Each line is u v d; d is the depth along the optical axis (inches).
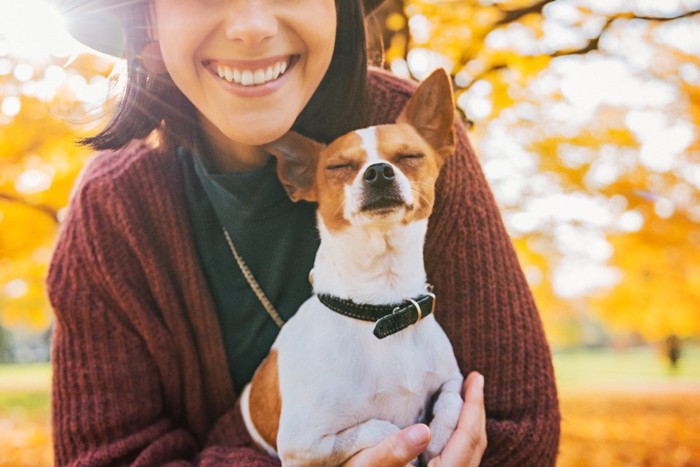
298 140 23.2
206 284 24.6
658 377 202.5
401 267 22.1
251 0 20.1
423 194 22.7
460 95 54.8
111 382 24.0
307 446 20.9
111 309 24.4
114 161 25.2
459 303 24.0
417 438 19.1
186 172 24.6
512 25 55.8
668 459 79.5
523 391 23.5
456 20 53.2
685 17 55.5
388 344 21.7
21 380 191.0
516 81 56.8
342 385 21.3
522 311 24.2
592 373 222.8
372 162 22.4
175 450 24.4
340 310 22.0
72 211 25.2
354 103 24.2
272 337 25.2
